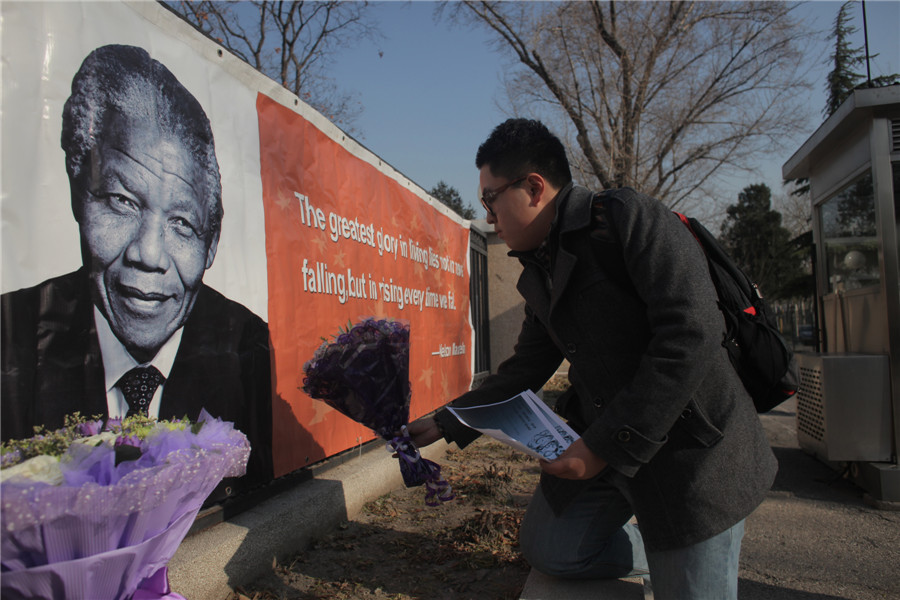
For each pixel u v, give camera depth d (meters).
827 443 4.50
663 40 17.47
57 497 1.22
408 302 5.37
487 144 2.14
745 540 3.68
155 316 2.36
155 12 2.41
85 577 1.34
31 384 1.83
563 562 2.48
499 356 10.40
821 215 5.86
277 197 3.28
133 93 2.28
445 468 4.98
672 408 1.74
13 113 1.81
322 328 3.70
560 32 17.12
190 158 2.59
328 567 2.93
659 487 1.93
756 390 2.06
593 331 2.00
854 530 3.83
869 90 4.32
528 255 2.21
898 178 4.42
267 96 3.21
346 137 4.17
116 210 2.18
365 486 3.85
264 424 3.06
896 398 4.34
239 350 2.88
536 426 2.06
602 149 18.25
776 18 17.03
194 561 2.37
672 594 1.95
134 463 1.44
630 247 1.87
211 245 2.72
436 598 2.64
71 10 2.01
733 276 2.08
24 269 1.83
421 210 5.89
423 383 5.76
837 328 5.47
